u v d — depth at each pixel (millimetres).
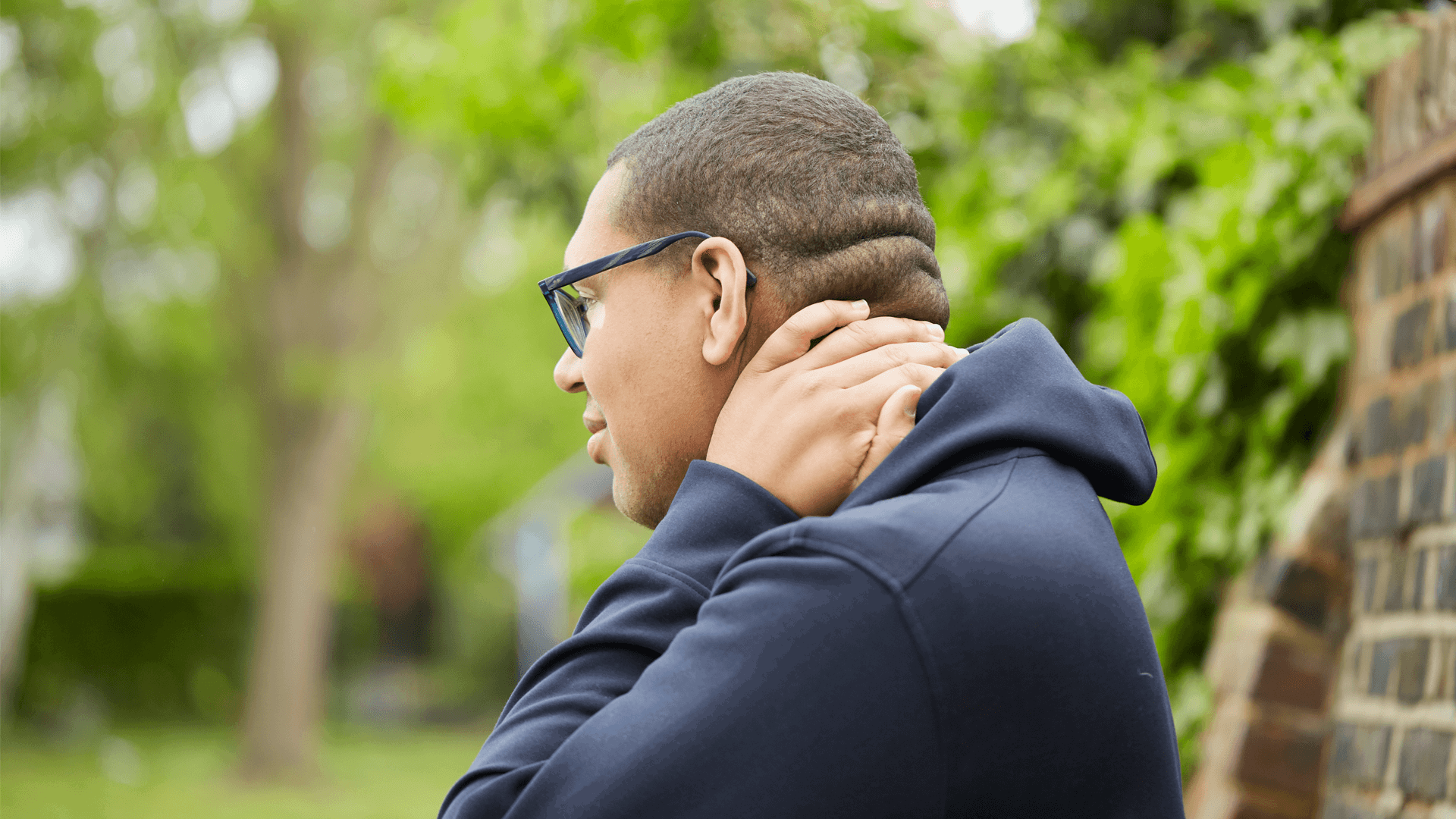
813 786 745
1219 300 2068
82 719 15562
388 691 18984
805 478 921
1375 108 1888
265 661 11828
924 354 951
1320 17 2334
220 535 18250
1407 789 1587
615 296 991
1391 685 1667
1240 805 1847
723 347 943
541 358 14578
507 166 3551
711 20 3023
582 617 939
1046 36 2822
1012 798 781
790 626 770
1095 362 2514
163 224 10227
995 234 2703
